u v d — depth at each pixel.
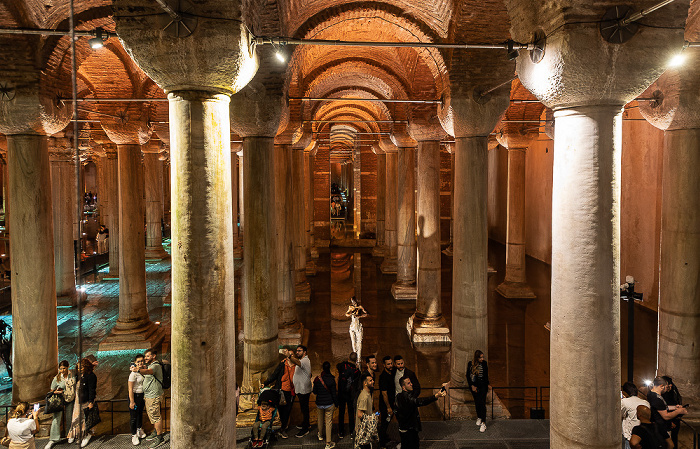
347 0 7.43
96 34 4.51
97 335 11.21
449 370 9.28
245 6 4.04
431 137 10.70
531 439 6.23
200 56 3.91
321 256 22.03
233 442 4.46
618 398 4.15
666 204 6.96
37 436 6.59
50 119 6.98
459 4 6.70
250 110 7.13
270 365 7.57
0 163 18.17
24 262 7.04
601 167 4.04
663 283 7.02
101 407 7.73
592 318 4.09
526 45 4.27
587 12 3.78
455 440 6.22
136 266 10.39
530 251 21.72
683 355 6.77
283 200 10.64
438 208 10.89
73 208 16.31
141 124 10.07
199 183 4.12
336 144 34.22
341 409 6.41
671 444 5.06
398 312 13.13
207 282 4.19
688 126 6.64
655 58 3.87
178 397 4.22
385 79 11.75
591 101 4.00
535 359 9.80
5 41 6.43
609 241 4.07
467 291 7.54
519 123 14.12
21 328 7.08
